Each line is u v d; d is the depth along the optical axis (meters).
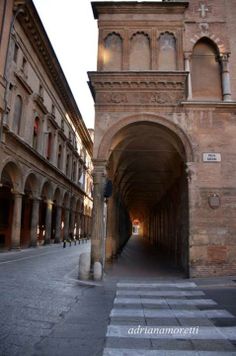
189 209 14.25
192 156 14.62
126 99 15.01
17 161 25.38
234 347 5.91
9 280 12.48
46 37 29.22
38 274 14.54
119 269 16.77
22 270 15.66
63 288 11.49
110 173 18.38
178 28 15.78
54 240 40.34
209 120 14.91
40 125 31.78
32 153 28.39
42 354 5.46
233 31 15.92
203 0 16.22
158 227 33.31
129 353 5.58
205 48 16.02
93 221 14.34
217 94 15.48
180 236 17.52
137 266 18.27
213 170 14.55
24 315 7.73
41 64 31.23
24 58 26.77
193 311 8.41
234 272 13.81
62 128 41.12
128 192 35.28
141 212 62.25
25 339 6.14
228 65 15.55
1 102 21.28
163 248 28.08
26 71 27.19
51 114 34.59
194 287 11.88
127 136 16.77
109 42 15.80
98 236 14.23
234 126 14.91
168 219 24.09
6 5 22.12
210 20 15.98
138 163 24.33
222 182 14.48
